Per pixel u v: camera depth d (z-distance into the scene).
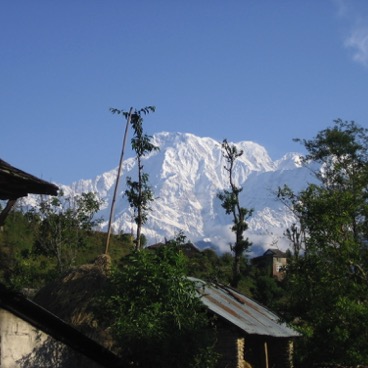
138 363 18.86
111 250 63.75
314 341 24.83
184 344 19.50
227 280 60.47
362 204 24.66
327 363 25.95
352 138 53.81
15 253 49.50
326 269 24.17
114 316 20.44
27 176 13.67
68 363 14.34
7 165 13.55
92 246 62.72
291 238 45.59
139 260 20.89
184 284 20.92
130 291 20.58
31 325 13.97
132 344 19.00
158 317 19.81
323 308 23.95
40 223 50.94
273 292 55.56
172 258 21.50
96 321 21.23
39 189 14.06
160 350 19.02
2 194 14.37
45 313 14.02
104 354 14.68
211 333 21.38
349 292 23.89
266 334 30.12
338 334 23.27
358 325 23.52
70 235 48.94
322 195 25.12
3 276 43.56
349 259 23.73
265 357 32.56
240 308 32.44
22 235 56.88
